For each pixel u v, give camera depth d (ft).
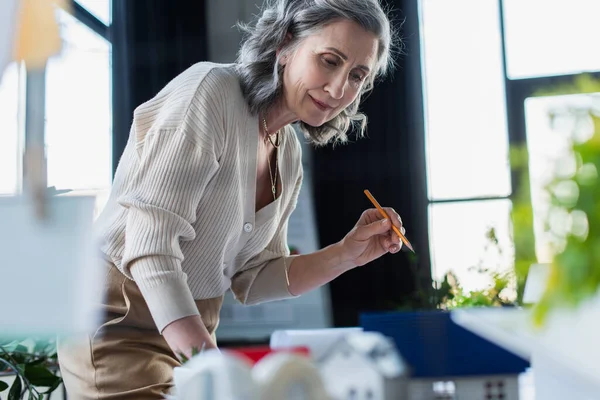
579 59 13.71
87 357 3.68
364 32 3.76
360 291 13.00
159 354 3.74
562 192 1.44
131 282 3.71
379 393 1.95
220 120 3.68
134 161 3.83
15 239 2.99
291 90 3.92
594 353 1.69
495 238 8.09
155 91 12.57
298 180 4.75
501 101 13.97
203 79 3.77
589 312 1.60
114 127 11.51
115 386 3.64
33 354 5.43
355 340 2.03
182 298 3.29
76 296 3.06
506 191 13.65
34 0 3.03
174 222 3.44
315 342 2.15
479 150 13.85
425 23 14.19
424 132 13.93
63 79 8.81
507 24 13.99
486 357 2.09
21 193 3.05
